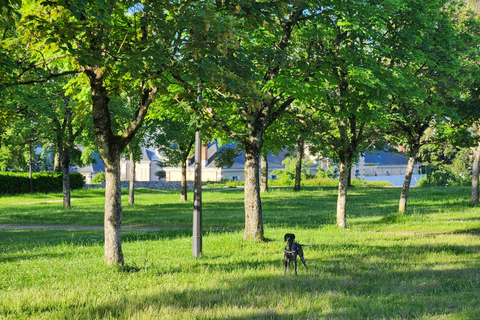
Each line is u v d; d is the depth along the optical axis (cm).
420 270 1000
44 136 3181
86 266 1060
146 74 980
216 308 693
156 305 700
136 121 1076
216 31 970
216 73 977
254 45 1416
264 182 4934
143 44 1002
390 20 1738
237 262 1134
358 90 1641
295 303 721
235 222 2295
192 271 1021
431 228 1955
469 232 1806
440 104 2175
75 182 5725
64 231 2042
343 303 727
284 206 3275
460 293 788
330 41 1773
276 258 1191
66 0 812
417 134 2402
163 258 1216
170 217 2542
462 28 2122
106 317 641
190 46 970
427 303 716
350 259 1165
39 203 3950
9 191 4809
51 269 1047
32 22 903
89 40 971
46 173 5331
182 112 1580
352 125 1969
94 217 2658
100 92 1057
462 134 2320
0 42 959
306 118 1964
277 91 1421
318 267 1044
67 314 651
